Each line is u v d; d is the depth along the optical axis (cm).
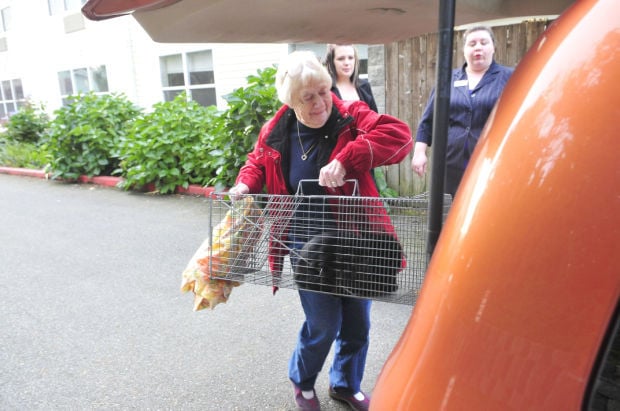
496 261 91
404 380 102
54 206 781
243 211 208
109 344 351
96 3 145
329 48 361
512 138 94
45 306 417
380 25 200
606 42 89
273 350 336
